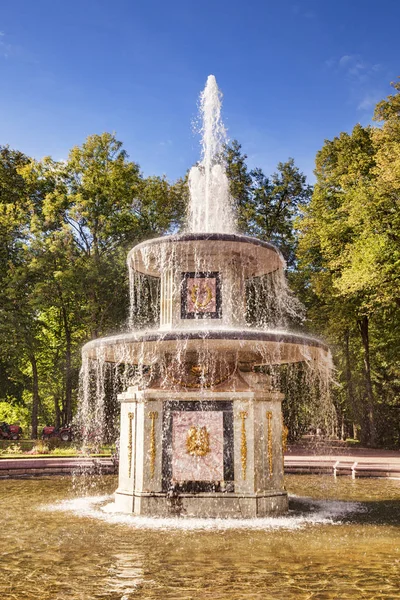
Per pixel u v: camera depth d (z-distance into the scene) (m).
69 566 5.93
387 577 5.51
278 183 35.41
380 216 22.23
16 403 40.56
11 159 35.00
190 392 9.27
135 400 9.52
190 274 10.45
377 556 6.41
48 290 29.05
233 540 7.22
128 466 9.50
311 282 31.11
